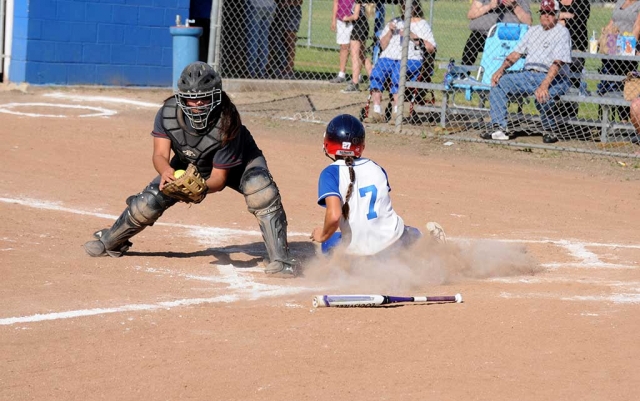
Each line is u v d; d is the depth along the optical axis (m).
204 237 16.67
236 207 19.42
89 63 38.12
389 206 13.92
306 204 19.94
